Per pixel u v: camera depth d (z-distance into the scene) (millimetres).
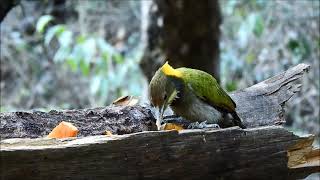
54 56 16500
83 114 6672
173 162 5496
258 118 7609
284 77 7965
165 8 12312
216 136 5641
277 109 7707
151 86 7164
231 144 5723
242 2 16531
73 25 18297
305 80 15477
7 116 6254
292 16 15836
